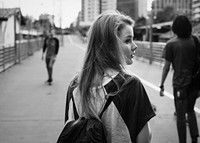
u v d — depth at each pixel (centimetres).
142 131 176
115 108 175
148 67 1769
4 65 1605
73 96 193
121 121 175
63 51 3722
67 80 1272
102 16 192
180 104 447
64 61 2208
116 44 185
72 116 193
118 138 175
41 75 1442
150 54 1962
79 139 171
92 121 176
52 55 1154
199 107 768
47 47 1159
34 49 3484
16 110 755
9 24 2548
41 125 629
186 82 441
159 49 1892
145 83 1173
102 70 185
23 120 665
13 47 1992
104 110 177
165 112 729
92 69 187
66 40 9512
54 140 541
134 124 174
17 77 1373
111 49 186
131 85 177
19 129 604
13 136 562
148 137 179
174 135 564
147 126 178
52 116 698
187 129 586
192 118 473
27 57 2634
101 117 178
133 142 177
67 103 200
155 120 662
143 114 176
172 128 606
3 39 2330
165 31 3338
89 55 191
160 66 1817
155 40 3384
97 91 180
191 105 466
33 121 657
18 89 1057
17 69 1698
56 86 1121
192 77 445
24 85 1144
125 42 191
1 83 1197
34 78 1338
